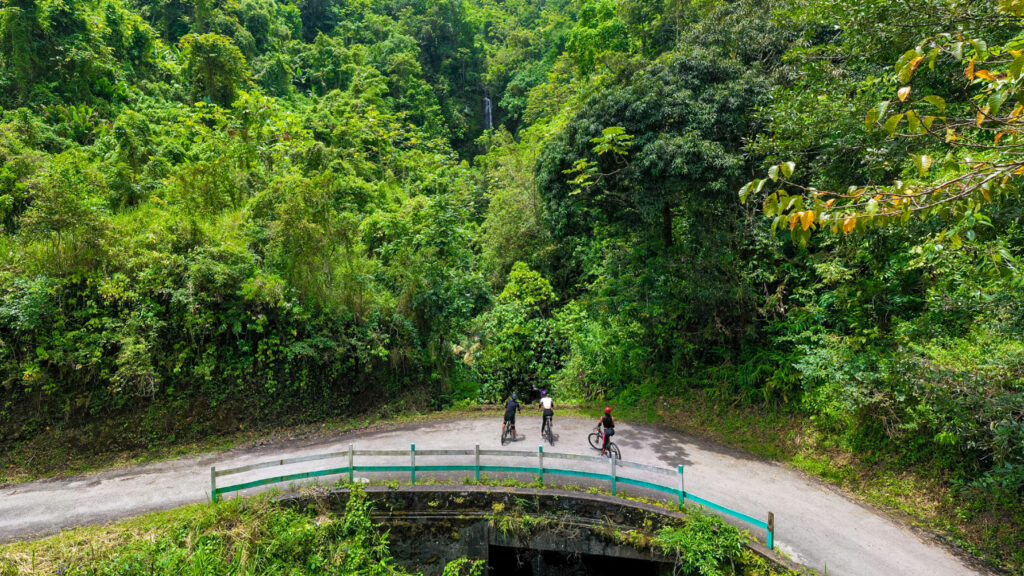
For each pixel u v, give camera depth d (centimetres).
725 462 1123
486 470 1062
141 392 1182
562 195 1465
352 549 920
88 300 1163
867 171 947
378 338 1431
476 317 1669
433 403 1516
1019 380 758
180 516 905
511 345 1622
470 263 1723
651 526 909
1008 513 810
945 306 837
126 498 984
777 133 1016
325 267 1413
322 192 1420
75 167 1298
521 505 984
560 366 1711
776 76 1288
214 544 867
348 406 1411
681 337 1466
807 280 1314
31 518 912
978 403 780
